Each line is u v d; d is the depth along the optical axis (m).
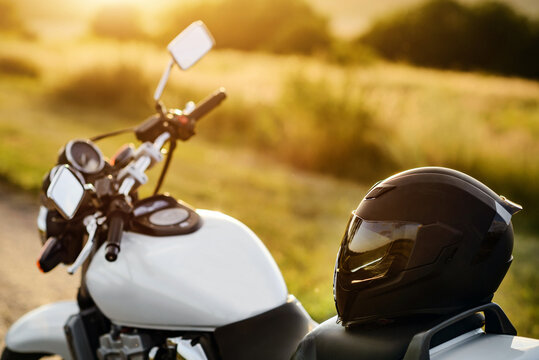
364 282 1.95
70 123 16.59
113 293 2.67
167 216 2.78
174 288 2.56
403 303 1.92
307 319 2.71
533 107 15.53
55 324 3.19
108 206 2.76
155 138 3.08
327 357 1.99
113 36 41.59
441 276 1.89
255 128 14.47
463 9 31.67
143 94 20.05
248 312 2.56
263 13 53.50
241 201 9.17
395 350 1.88
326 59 19.06
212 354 2.50
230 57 31.56
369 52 20.08
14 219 7.88
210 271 2.60
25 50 35.78
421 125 12.38
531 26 28.38
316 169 12.66
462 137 11.75
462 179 1.96
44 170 10.20
